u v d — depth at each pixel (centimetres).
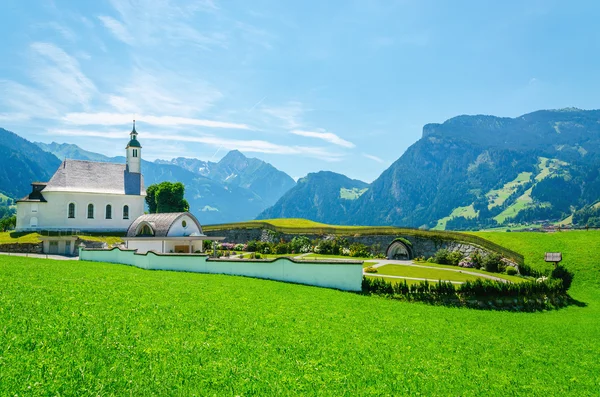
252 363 1562
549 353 2598
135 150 10244
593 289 6575
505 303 4425
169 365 1424
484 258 6831
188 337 1778
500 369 2042
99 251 5809
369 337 2266
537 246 8212
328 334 2192
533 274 6369
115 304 2244
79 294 2416
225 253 7469
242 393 1278
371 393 1425
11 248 7500
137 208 9925
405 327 2694
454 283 4862
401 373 1689
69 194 9156
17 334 1534
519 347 2655
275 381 1413
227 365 1498
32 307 1948
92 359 1390
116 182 9819
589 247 7956
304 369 1582
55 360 1340
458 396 1526
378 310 3222
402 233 8100
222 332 1933
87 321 1808
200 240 6725
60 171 9350
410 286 4344
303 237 8731
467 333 2852
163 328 1883
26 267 3922
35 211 8912
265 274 4388
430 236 7844
